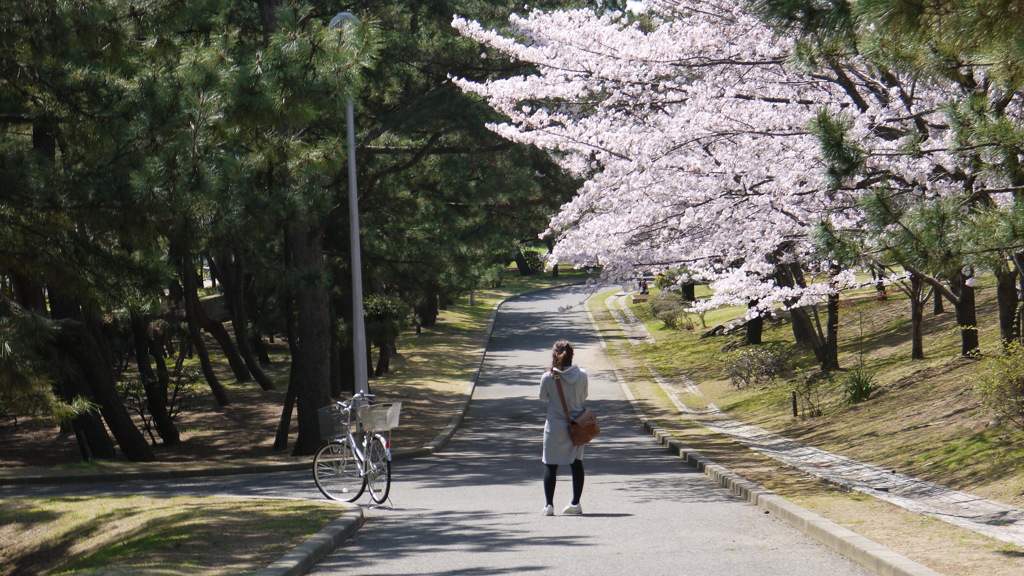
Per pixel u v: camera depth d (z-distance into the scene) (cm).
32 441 2472
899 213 770
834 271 1833
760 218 1514
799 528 920
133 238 1013
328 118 2256
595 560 756
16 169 959
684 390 3312
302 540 824
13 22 970
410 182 2825
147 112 1004
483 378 3953
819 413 2044
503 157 2497
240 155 1145
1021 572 641
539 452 2131
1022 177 801
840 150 813
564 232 1734
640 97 1623
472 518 1057
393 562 773
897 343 2808
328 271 2198
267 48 1075
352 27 1070
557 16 1667
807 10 639
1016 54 648
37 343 982
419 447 2181
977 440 1254
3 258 1047
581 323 6162
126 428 2045
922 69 823
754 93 1540
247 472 1858
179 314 3044
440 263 3316
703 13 1530
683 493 1285
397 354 4578
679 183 1503
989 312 2620
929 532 819
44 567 986
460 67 2289
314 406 2238
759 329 3844
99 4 1007
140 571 685
